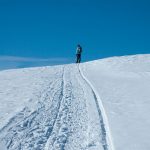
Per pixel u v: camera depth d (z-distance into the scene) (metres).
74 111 12.91
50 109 13.12
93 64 35.03
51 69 31.47
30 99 15.26
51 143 9.00
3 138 9.17
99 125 10.95
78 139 9.45
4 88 19.45
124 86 19.80
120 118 11.73
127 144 8.97
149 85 20.05
